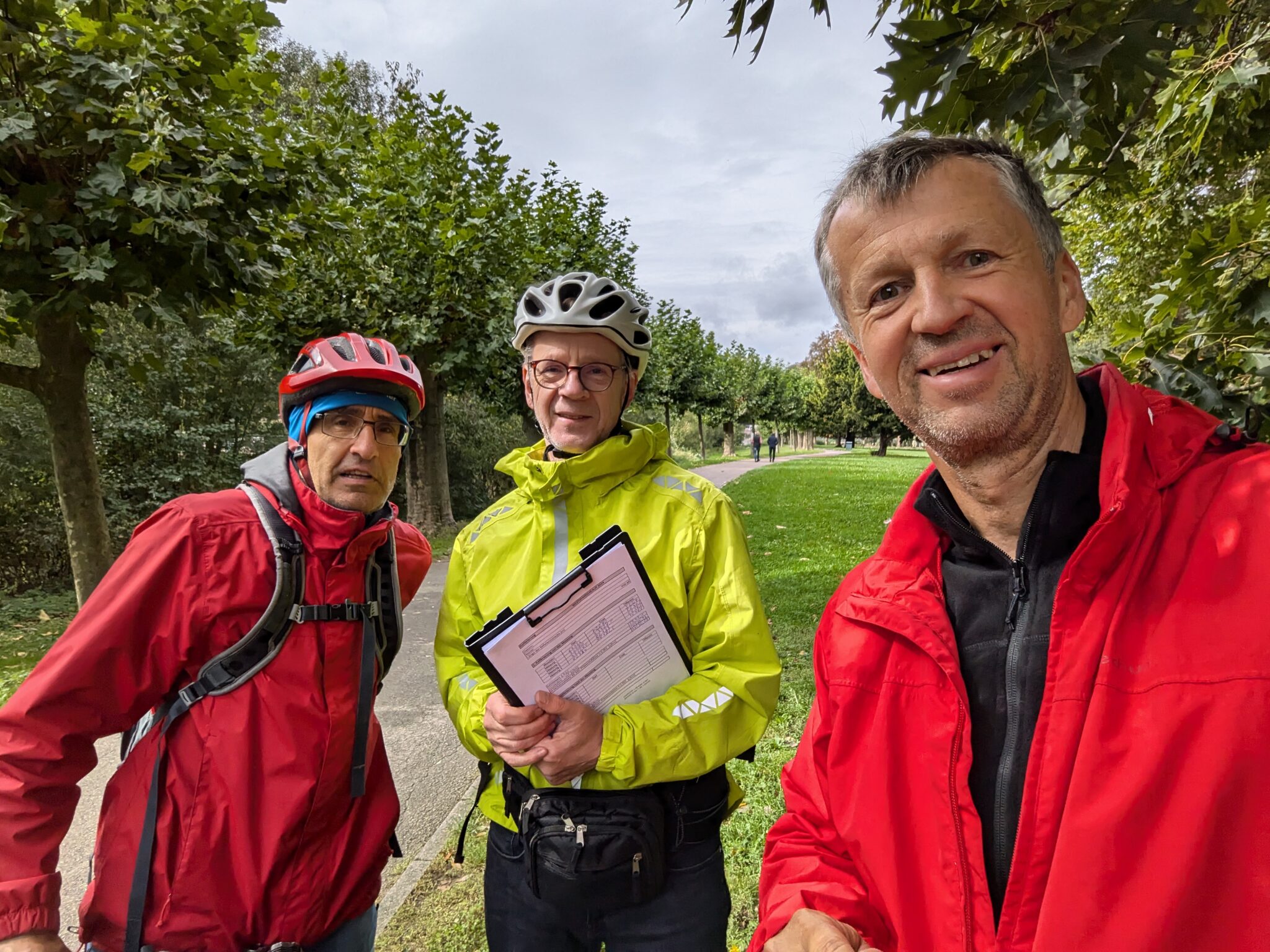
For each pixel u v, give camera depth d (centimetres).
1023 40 134
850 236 110
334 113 1131
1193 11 121
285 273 690
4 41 407
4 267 409
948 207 101
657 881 139
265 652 144
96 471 605
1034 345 101
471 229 1032
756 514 1321
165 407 1163
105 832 142
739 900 263
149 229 418
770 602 674
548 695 135
